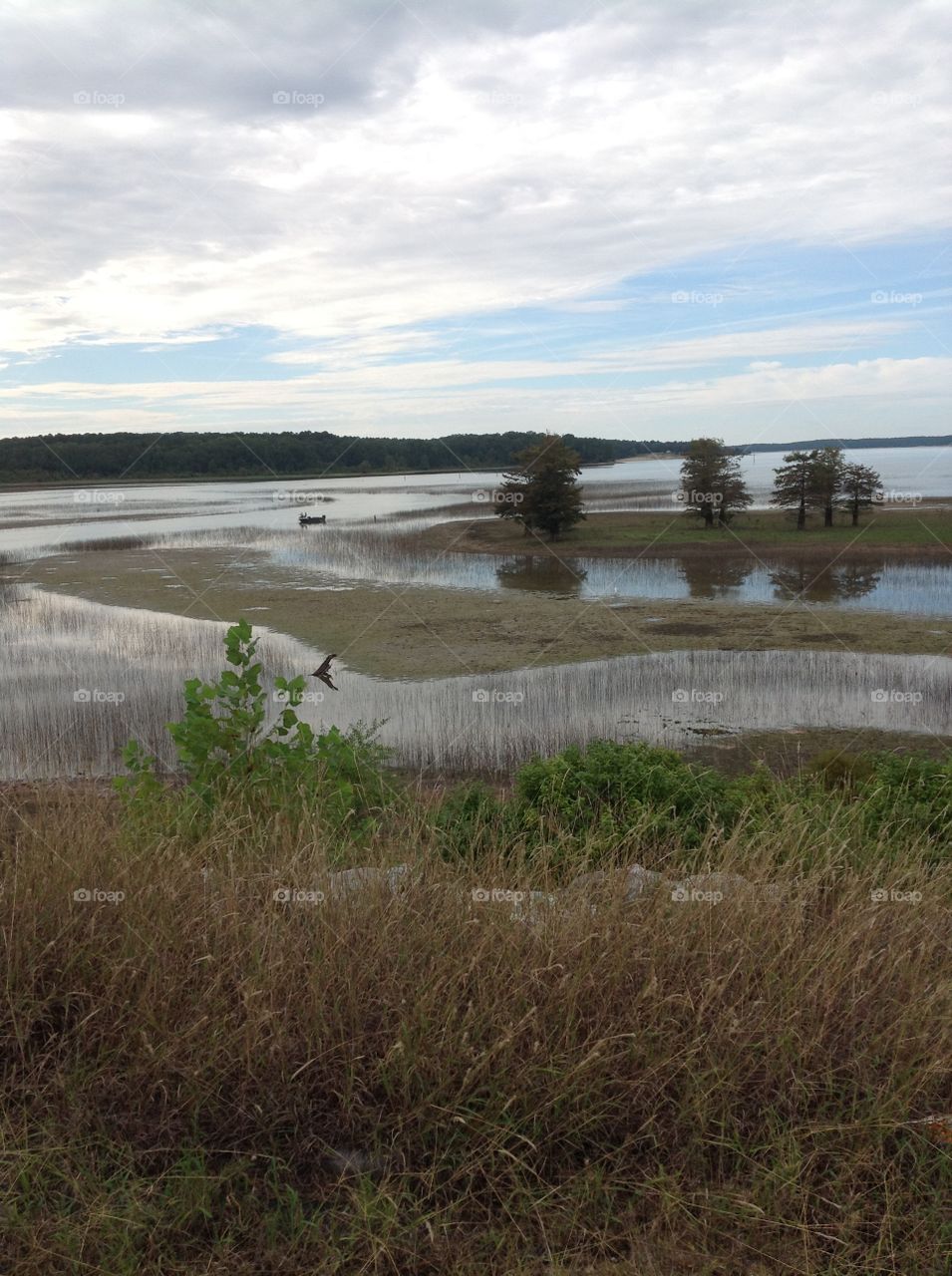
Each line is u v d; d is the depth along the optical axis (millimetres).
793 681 17656
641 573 34469
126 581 32438
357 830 5977
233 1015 3375
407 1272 2748
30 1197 2863
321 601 28234
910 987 3711
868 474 50094
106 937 3795
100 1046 3396
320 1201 2941
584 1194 2943
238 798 6031
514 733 14227
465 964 3615
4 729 13945
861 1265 2758
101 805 5363
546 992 3516
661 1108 3213
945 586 29641
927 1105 3287
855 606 26391
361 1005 3453
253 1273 2686
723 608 26562
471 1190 2990
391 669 19312
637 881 4570
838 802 7121
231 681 6887
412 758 13062
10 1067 3350
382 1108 3180
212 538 47062
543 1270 2734
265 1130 3111
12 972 3553
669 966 3689
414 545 43312
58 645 20781
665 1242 2799
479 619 25172
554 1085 3168
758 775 8992
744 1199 2898
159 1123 3148
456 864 4859
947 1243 2836
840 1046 3477
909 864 5238
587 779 7090
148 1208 2807
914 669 18547
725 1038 3355
